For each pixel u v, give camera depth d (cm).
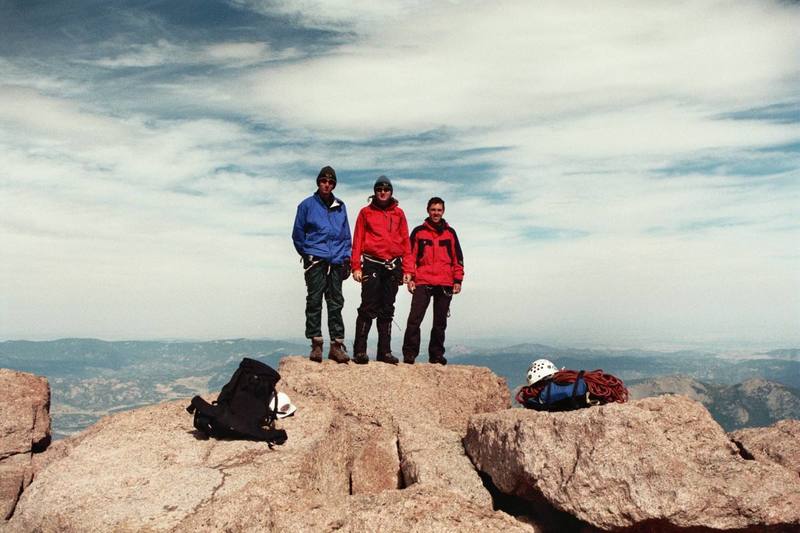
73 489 773
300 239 1291
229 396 974
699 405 815
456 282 1409
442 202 1398
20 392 1130
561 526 803
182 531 623
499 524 548
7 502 959
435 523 550
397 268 1338
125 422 1030
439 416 1186
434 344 1441
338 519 587
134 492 758
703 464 716
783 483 673
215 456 882
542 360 946
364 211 1334
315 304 1307
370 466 996
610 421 731
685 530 667
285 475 820
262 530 589
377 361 1366
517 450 797
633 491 680
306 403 1126
